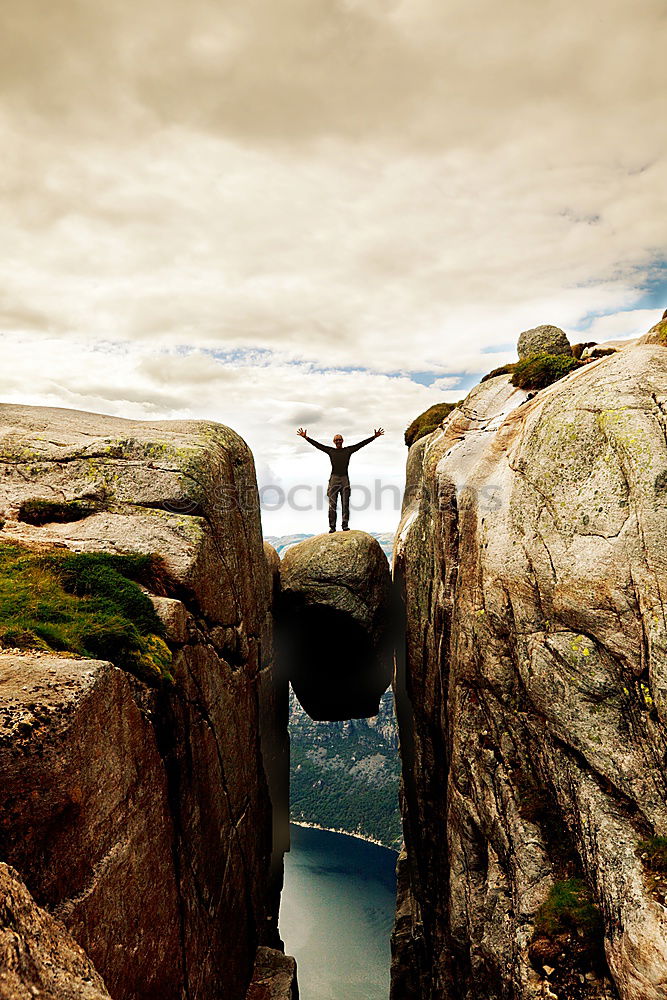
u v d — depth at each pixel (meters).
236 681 14.65
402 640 26.81
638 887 9.04
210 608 13.04
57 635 8.12
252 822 15.55
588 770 10.88
